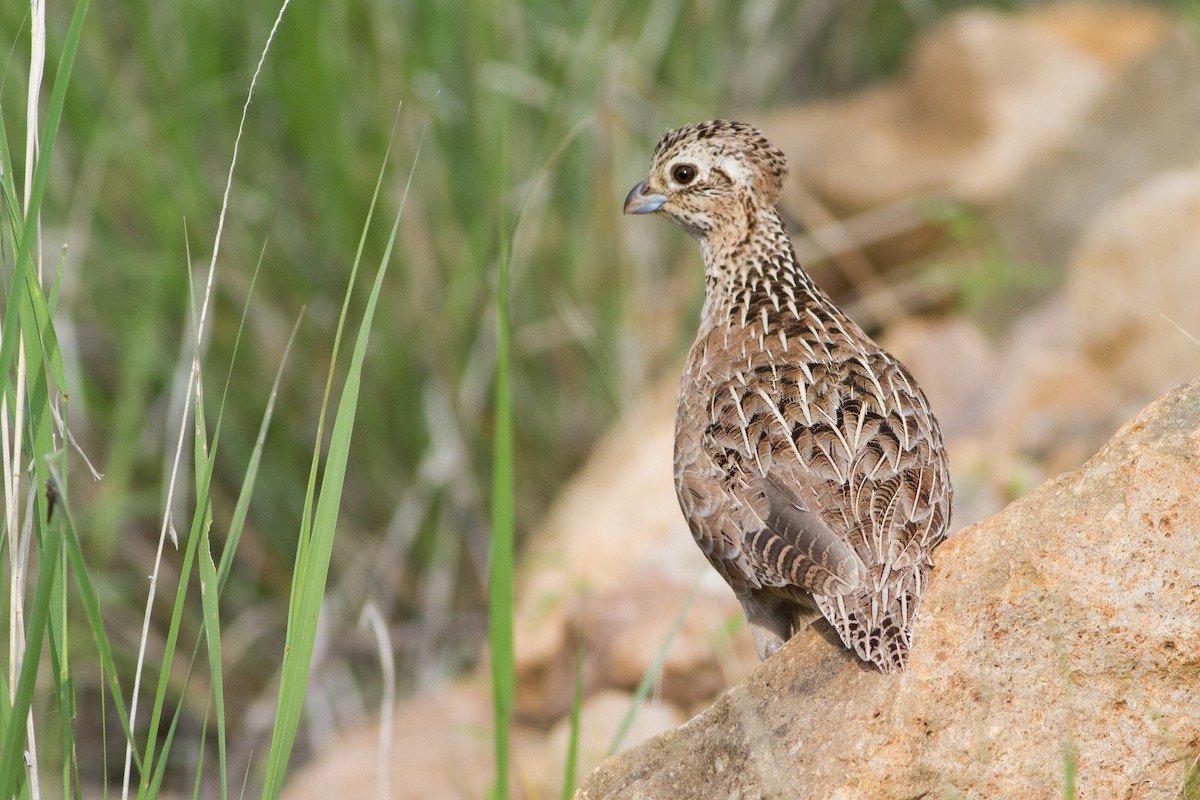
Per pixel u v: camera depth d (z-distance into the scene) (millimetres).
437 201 13383
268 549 13352
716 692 10227
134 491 13352
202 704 13102
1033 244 14727
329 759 11602
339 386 13297
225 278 12938
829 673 6055
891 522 6086
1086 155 14922
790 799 5703
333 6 12891
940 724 5688
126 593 13125
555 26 14062
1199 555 5668
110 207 13062
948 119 15609
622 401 12648
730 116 15805
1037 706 5645
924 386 13578
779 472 6492
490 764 10984
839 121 16125
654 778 6164
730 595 10844
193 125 12914
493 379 13625
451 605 13797
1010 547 5945
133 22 13023
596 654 10727
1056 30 16250
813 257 15242
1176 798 5535
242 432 13133
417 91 13188
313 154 12914
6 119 12141
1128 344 12453
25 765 5852
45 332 5859
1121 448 6000
